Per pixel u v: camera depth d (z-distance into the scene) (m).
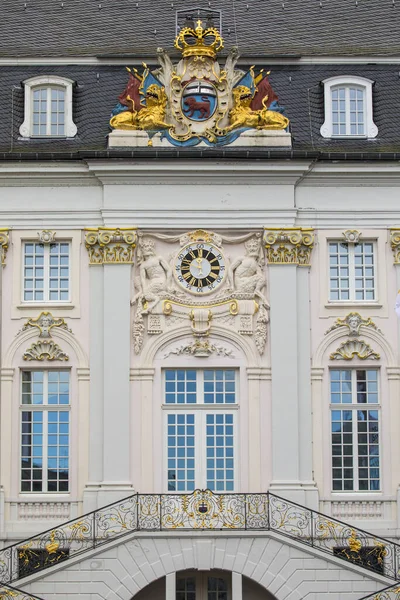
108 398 56.88
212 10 63.94
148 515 53.91
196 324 57.41
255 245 57.94
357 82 59.66
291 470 56.59
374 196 58.41
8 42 62.41
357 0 64.69
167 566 53.06
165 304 57.47
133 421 56.94
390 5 64.56
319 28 63.31
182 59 58.31
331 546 55.09
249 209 57.91
